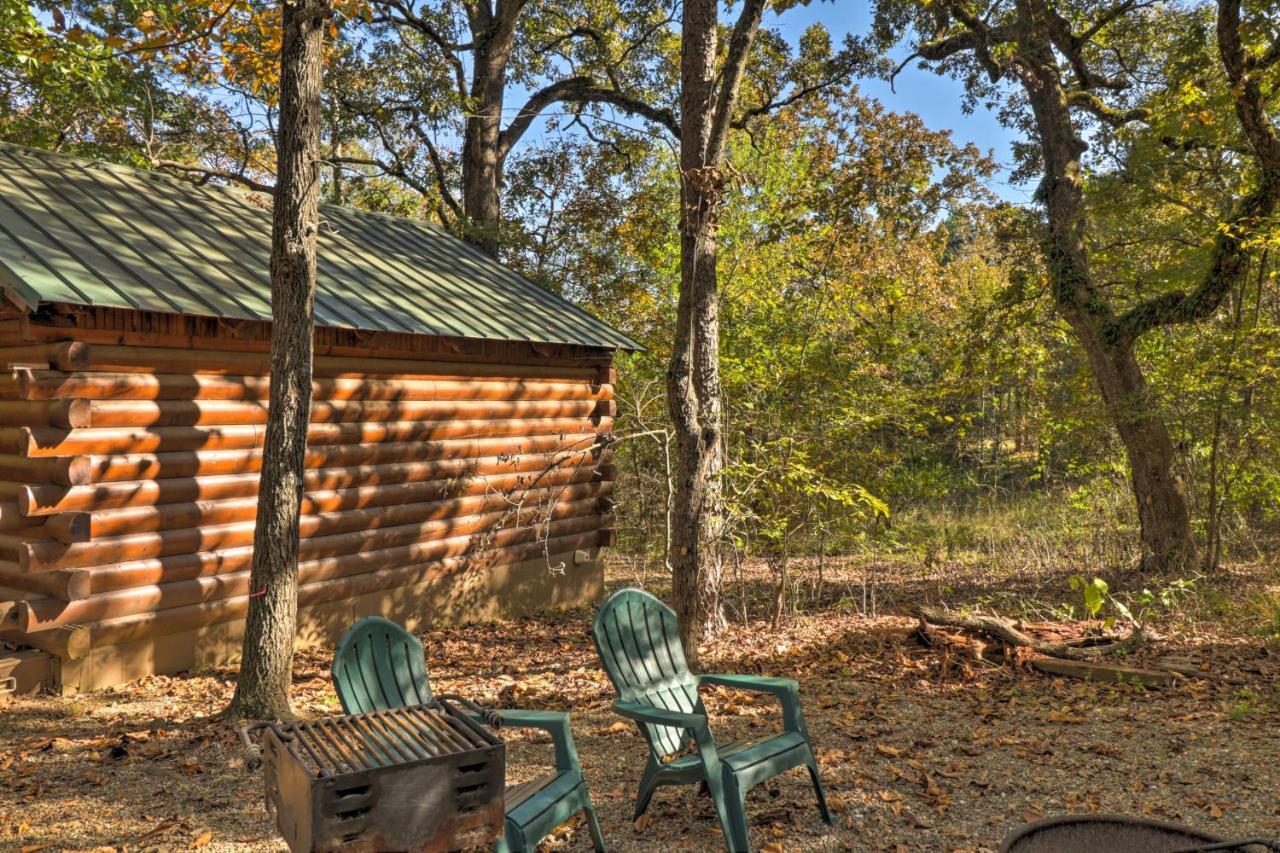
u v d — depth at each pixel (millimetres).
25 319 6629
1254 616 9109
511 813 3598
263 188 12086
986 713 6473
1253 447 11750
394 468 9281
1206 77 11469
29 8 12914
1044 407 15203
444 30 18688
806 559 14445
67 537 6727
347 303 8789
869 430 11531
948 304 20750
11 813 4762
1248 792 4891
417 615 9688
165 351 7449
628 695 4527
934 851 4273
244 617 8125
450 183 19938
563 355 11133
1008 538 15102
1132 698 6809
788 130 19266
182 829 4559
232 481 7922
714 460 9281
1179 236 12398
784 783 5156
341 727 3170
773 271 16922
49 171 8719
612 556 15812
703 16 8508
